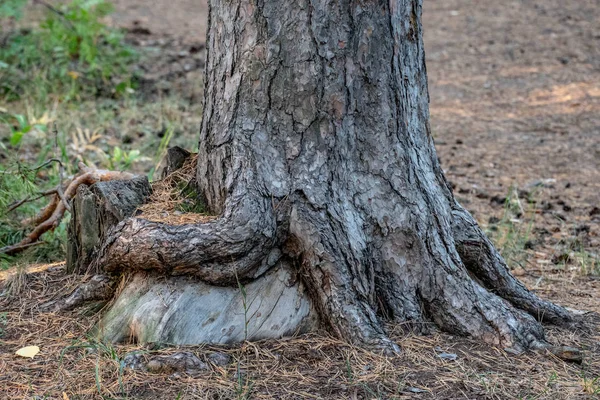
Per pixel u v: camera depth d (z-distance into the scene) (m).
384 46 7.40
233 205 7.18
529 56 26.09
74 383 6.54
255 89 7.45
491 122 20.64
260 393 6.36
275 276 7.45
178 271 7.25
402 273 7.54
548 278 10.65
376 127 7.46
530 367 7.02
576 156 17.83
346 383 6.52
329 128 7.38
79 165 10.23
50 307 7.90
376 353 6.96
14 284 8.37
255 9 7.33
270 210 7.27
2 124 16.64
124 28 25.72
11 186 10.88
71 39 20.53
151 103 19.19
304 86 7.34
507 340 7.32
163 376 6.59
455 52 27.14
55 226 10.09
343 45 7.30
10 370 6.78
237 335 7.20
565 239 12.43
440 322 7.54
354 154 7.46
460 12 32.41
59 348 7.16
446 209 7.86
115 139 16.25
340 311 7.18
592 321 8.55
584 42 26.98
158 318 7.17
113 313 7.41
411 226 7.49
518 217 13.75
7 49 20.97
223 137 7.59
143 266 7.31
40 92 17.95
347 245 7.31
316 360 6.90
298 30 7.28
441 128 20.20
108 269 7.68
